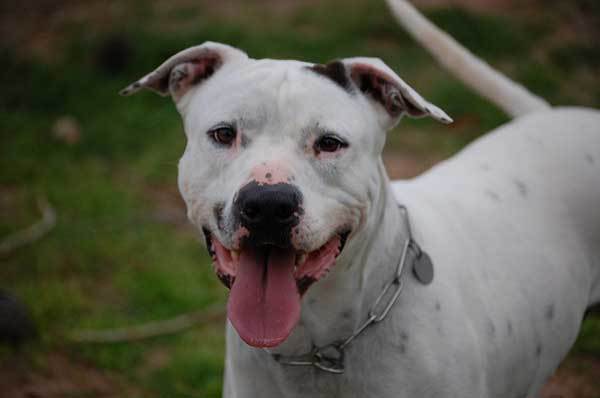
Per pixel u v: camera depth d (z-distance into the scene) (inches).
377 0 520.1
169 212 338.0
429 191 174.4
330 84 144.2
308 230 133.8
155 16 535.2
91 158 388.8
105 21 534.0
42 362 244.8
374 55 462.3
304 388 148.9
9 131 417.1
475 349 151.9
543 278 172.4
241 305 134.5
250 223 132.0
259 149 138.6
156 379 240.8
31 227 324.5
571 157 188.9
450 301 152.0
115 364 247.1
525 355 167.8
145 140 403.2
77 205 340.2
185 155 151.4
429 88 424.8
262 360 150.0
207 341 259.3
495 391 162.2
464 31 479.5
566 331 179.0
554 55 463.8
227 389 162.6
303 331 145.6
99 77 469.1
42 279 290.0
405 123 408.5
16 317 253.9
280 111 139.3
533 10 512.1
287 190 131.8
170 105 437.1
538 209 179.9
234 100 142.0
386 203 149.3
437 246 158.1
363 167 143.2
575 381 235.0
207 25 502.9
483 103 409.4
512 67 451.8
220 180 141.9
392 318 146.1
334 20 506.0
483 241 168.4
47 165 380.5
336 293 142.9
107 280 291.4
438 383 145.9
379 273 146.5
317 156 139.4
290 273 136.1
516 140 193.2
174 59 156.9
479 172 184.9
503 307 162.6
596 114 205.5
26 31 535.5
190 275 291.0
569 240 181.2
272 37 482.3
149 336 261.4
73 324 264.5
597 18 502.3
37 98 450.3
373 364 145.9
